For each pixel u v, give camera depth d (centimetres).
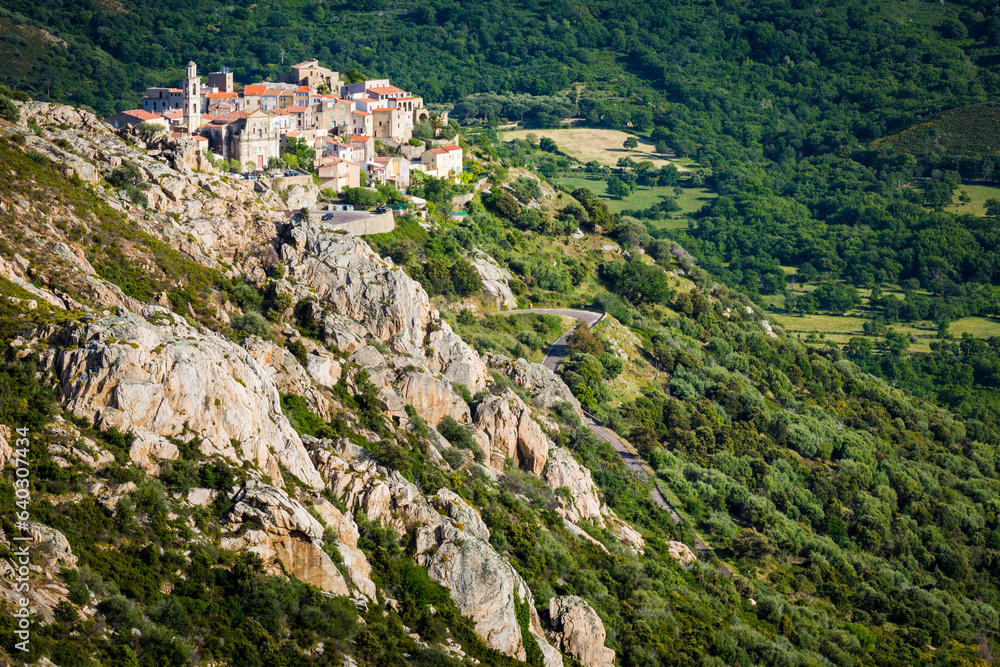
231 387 14662
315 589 13825
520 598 16238
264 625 13075
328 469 16075
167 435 13875
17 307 14600
